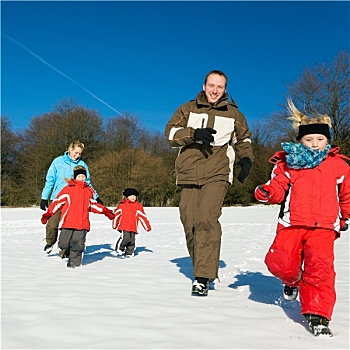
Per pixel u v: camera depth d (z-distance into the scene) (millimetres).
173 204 47375
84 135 50000
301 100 34281
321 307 2758
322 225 3098
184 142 4246
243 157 4402
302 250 3207
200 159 4359
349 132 34750
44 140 47781
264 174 44812
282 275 3240
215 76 4395
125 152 48031
